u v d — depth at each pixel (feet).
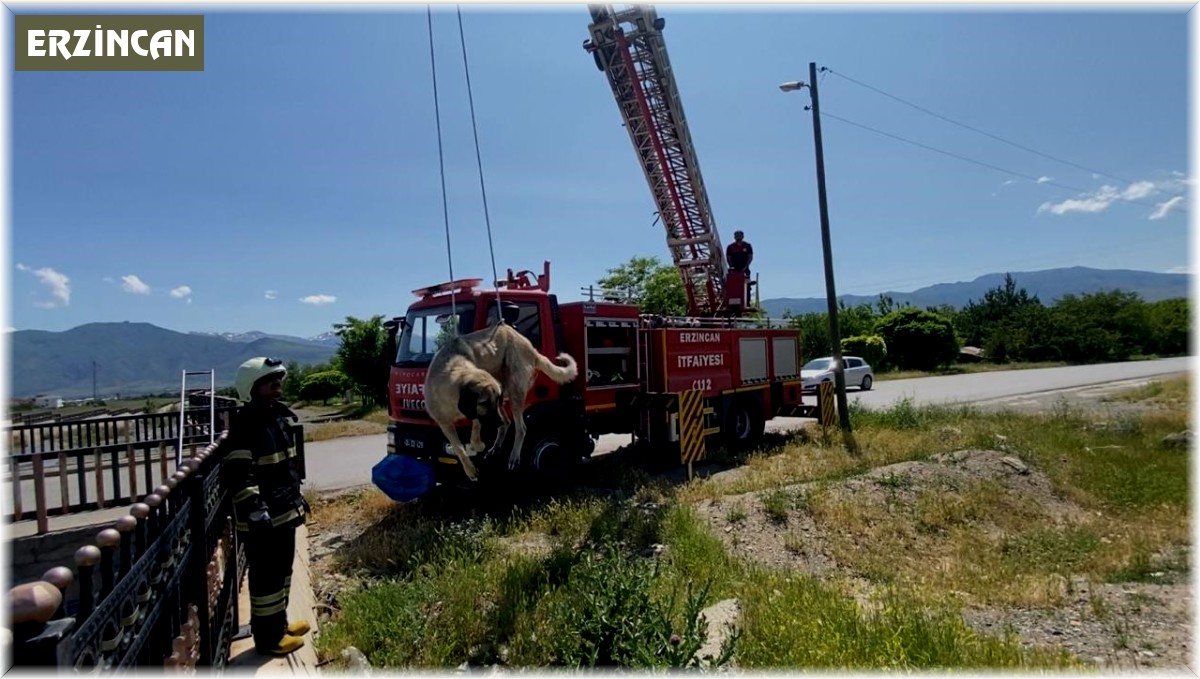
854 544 28.86
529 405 32.01
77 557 6.80
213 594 14.25
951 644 15.93
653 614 15.52
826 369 86.43
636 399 38.88
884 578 25.31
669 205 51.11
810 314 149.79
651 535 26.86
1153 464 40.83
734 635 15.38
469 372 19.62
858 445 44.88
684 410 38.01
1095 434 49.73
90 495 31.24
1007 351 173.17
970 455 40.55
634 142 48.44
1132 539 29.30
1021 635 18.93
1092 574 25.40
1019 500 35.35
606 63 45.98
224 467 13.60
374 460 49.11
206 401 39.34
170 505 11.02
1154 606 21.18
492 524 27.89
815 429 51.26
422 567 22.85
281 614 14.02
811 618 17.43
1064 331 172.35
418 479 28.71
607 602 15.92
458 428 29.07
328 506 33.53
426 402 19.88
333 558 25.35
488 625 18.53
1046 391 89.15
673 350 40.47
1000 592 22.97
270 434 13.79
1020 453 41.98
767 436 51.26
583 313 35.65
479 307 30.30
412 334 33.04
